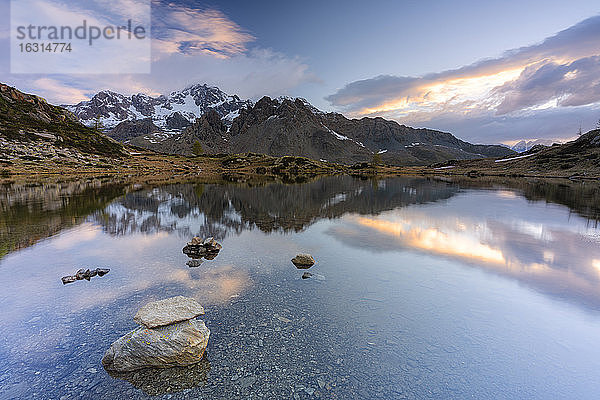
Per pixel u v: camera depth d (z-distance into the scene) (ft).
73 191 178.91
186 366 28.07
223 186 235.61
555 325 35.45
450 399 24.58
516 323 35.88
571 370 27.94
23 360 29.37
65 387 25.82
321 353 30.07
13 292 44.73
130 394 24.99
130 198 152.15
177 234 81.10
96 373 27.55
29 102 504.84
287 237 77.51
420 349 30.83
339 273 51.96
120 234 80.74
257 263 57.21
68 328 34.99
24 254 63.36
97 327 35.22
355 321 36.09
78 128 510.99
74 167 350.84
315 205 135.54
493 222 95.61
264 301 41.24
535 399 24.76
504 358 29.58
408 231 83.61
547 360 29.32
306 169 521.24
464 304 40.57
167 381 26.37
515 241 72.84
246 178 354.54
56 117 515.09
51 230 84.79
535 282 47.93
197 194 175.52
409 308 39.40
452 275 50.96
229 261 58.34
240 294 43.52
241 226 90.63
